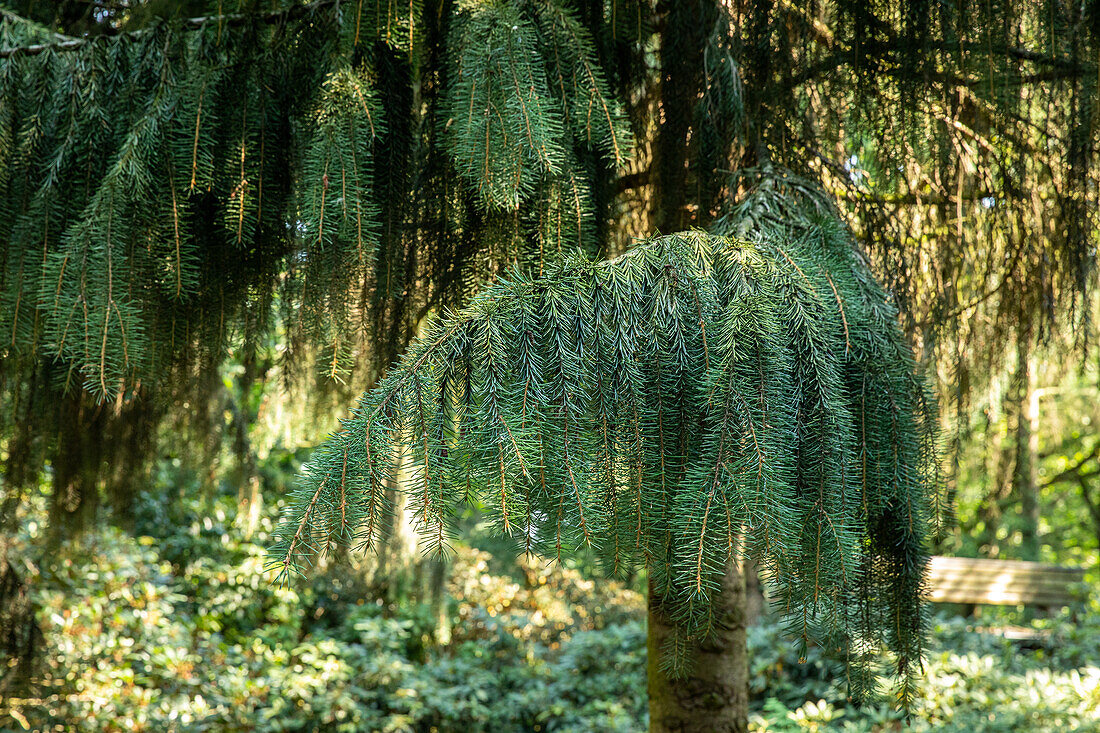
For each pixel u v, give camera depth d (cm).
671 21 182
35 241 160
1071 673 414
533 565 604
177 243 154
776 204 157
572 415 123
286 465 540
